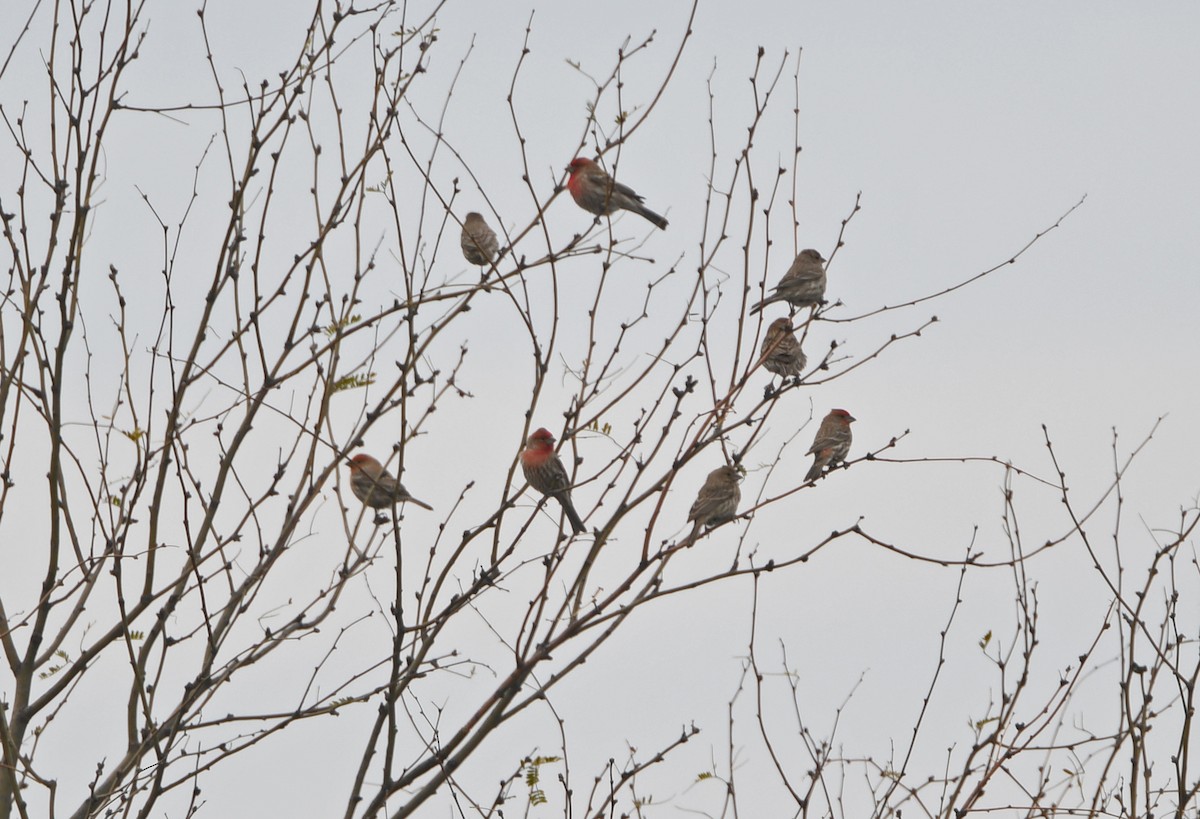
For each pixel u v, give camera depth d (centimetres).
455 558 1121
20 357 1205
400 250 1178
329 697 1209
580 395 1186
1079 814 1122
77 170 1209
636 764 1150
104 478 1223
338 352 1222
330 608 1233
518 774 1187
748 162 1226
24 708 1167
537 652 1101
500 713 1092
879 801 1159
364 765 1093
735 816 1121
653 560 1127
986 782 1133
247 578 1168
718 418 1158
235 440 1206
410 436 1188
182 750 1127
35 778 1124
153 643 1141
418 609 1127
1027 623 1200
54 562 1194
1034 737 1177
